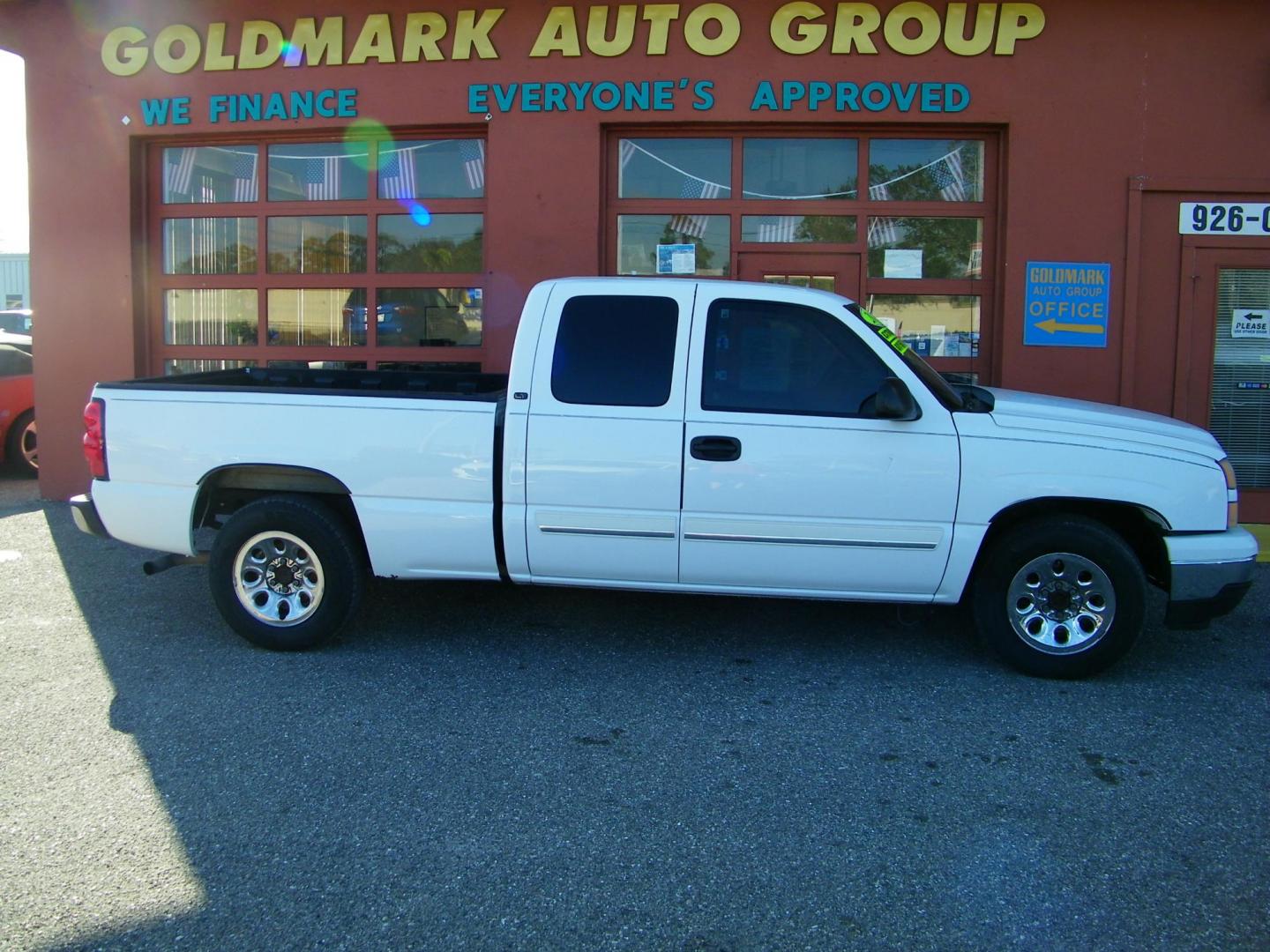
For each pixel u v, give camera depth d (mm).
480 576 5191
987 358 8414
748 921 3061
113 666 5176
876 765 4094
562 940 2967
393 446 5094
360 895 3178
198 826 3586
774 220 8492
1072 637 4949
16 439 11156
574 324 5000
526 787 3891
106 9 8867
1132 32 7871
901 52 8023
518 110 8359
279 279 9094
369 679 5012
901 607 6102
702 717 4570
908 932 3012
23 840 3480
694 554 4957
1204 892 3219
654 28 8164
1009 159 8031
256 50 8680
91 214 9094
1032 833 3574
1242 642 5668
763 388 4910
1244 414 8195
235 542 5289
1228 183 7918
